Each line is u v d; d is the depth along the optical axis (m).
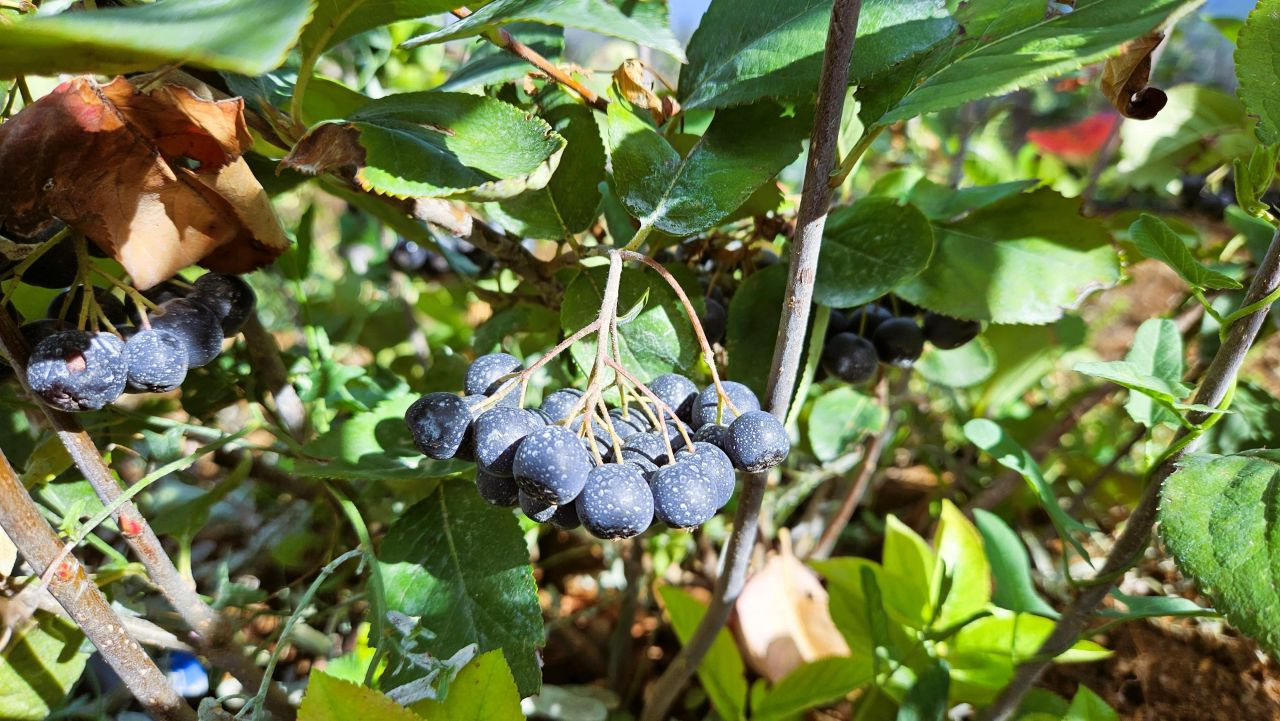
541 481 0.11
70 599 0.12
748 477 0.16
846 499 0.28
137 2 0.14
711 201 0.14
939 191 0.21
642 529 0.11
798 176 0.24
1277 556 0.11
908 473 0.35
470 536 0.16
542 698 0.23
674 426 0.13
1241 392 0.21
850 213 0.18
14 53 0.08
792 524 0.32
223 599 0.18
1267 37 0.12
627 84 0.16
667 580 0.29
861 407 0.24
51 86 0.18
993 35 0.13
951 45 0.14
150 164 0.11
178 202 0.12
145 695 0.13
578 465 0.11
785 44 0.15
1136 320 0.41
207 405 0.19
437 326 0.31
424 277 0.29
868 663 0.20
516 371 0.13
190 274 0.20
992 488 0.29
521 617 0.15
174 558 0.23
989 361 0.25
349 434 0.17
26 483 0.16
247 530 0.23
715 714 0.23
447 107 0.14
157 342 0.12
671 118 0.16
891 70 0.14
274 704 0.17
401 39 0.22
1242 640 0.24
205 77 0.15
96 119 0.10
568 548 0.30
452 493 0.16
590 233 0.21
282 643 0.14
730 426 0.12
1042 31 0.13
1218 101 0.27
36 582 0.15
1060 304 0.18
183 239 0.12
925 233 0.17
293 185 0.17
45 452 0.16
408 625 0.14
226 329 0.14
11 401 0.16
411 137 0.13
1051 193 0.19
